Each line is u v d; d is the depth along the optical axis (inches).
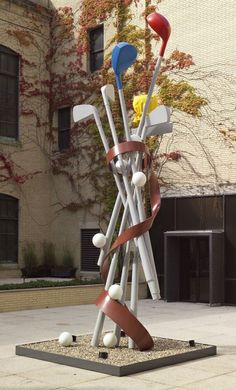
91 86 871.1
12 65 899.4
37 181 911.7
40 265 899.4
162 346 365.4
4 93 885.8
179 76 766.5
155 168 779.4
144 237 355.9
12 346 398.9
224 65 725.9
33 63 917.8
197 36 754.2
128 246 363.3
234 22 719.7
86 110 389.4
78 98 890.7
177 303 721.6
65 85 911.7
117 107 827.4
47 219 922.1
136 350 348.8
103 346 360.5
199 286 739.4
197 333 463.8
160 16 361.1
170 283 739.4
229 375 308.2
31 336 447.5
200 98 744.3
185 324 519.2
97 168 856.9
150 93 372.2
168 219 765.9
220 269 701.3
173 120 766.5
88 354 337.1
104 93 384.2
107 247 368.2
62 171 909.8
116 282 640.4
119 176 374.9
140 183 346.6
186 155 753.0
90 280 733.9
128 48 364.8
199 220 735.7
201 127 741.3
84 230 877.8
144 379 298.5
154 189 370.9
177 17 776.3
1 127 878.4
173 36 776.9
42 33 930.7
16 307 622.5
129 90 813.2
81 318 560.4
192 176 745.6
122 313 346.6
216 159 725.3
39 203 912.9
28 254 883.4
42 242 912.3
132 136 373.4
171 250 745.0
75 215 888.9
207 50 743.1
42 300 648.4
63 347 358.9
